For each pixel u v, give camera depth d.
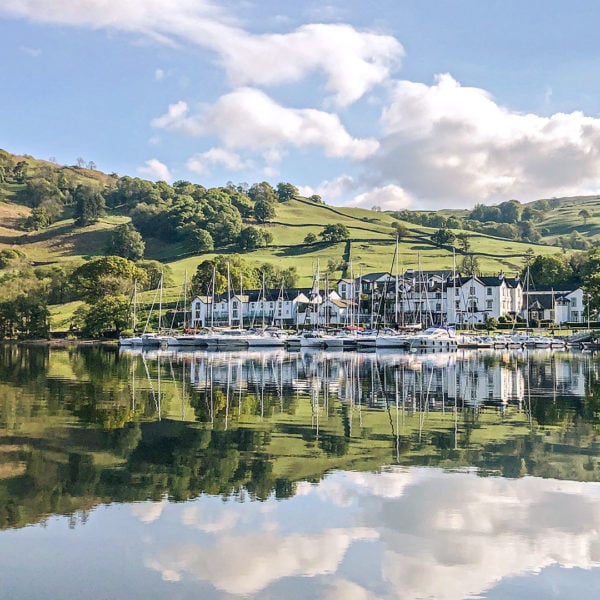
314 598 16.62
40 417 41.09
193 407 46.25
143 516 22.03
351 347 139.62
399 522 21.48
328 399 50.97
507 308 199.88
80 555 18.97
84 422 39.19
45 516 22.00
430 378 69.12
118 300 180.88
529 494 24.39
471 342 138.75
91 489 24.91
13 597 16.56
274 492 24.61
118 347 151.88
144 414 42.75
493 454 30.64
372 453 30.83
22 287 197.25
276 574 17.88
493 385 61.56
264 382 64.88
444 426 38.12
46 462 28.89
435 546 19.64
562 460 29.47
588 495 24.28
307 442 33.38
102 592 16.84
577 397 52.16
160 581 17.42
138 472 27.30
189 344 148.62
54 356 114.31
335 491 24.75
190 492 24.59
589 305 161.50
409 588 17.17
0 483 25.58
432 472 27.39
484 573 18.00
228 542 19.88
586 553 19.23
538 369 81.12
